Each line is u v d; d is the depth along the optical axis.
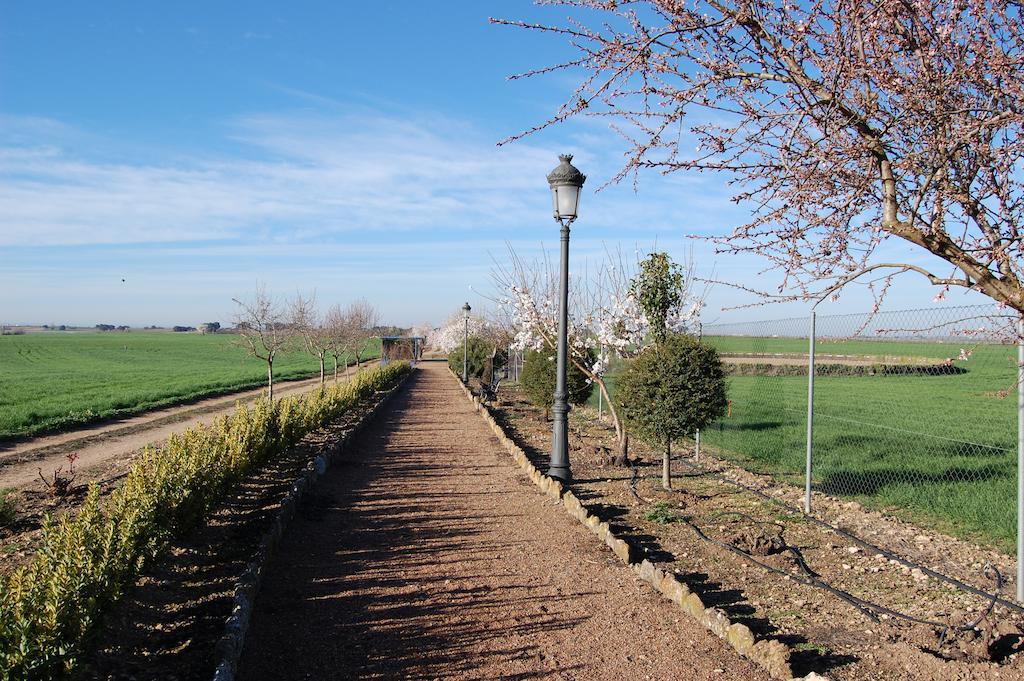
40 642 3.51
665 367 9.02
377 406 21.23
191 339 115.06
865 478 9.69
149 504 5.74
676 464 11.34
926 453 11.64
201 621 4.93
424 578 5.89
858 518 7.69
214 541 6.96
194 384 35.66
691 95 3.11
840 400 19.36
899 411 17.00
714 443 13.31
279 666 4.25
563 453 9.80
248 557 6.40
